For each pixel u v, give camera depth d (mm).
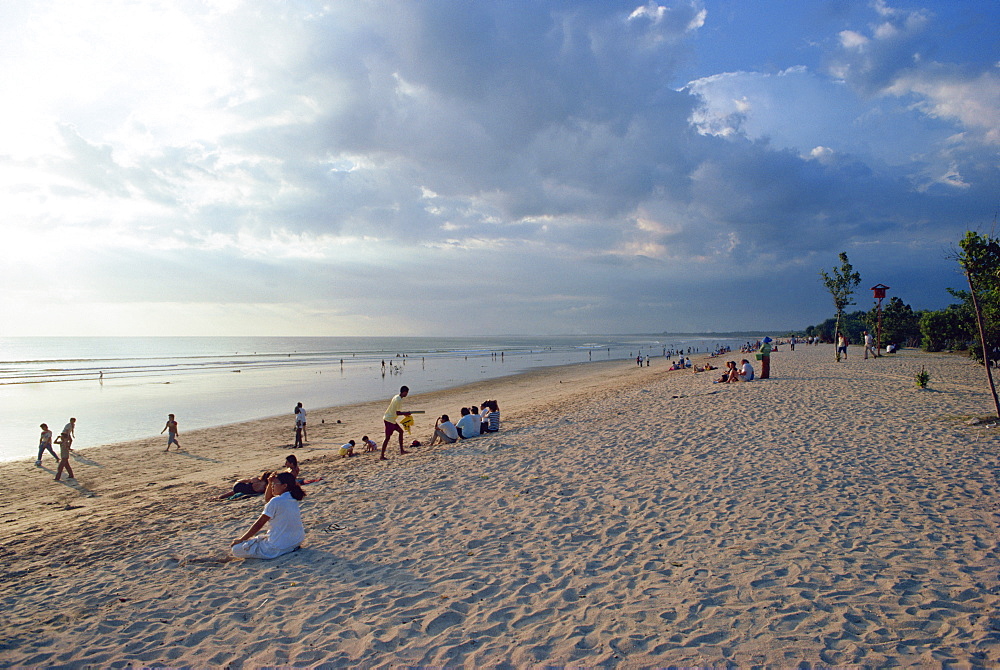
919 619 4137
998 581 4656
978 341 16391
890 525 6152
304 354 111500
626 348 131125
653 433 12641
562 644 4109
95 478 14625
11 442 20688
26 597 5680
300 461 14812
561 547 6207
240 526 7957
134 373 58469
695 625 4262
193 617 4961
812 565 5234
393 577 5629
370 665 3998
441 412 26125
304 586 5512
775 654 3779
